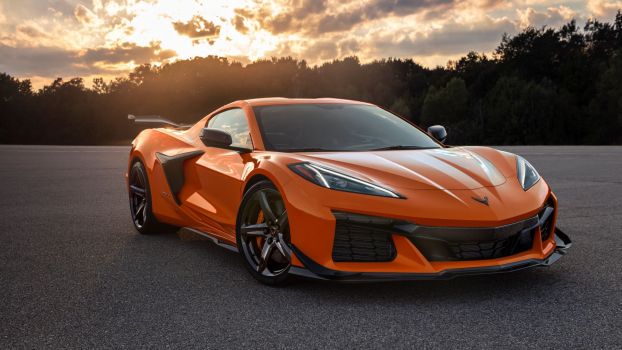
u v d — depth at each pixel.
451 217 2.79
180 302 2.85
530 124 75.00
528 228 2.99
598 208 5.60
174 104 145.12
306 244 2.94
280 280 3.07
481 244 2.90
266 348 2.24
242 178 3.49
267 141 3.67
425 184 2.96
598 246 3.95
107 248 4.15
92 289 3.09
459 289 3.00
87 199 6.64
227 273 3.42
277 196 3.17
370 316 2.60
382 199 2.85
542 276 3.22
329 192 2.91
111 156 14.20
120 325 2.52
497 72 97.94
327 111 4.11
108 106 142.12
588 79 81.25
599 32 100.50
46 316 2.65
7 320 2.60
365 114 4.19
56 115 137.38
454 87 88.88
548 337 2.31
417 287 3.04
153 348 2.26
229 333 2.41
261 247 3.33
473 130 79.88
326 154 3.37
